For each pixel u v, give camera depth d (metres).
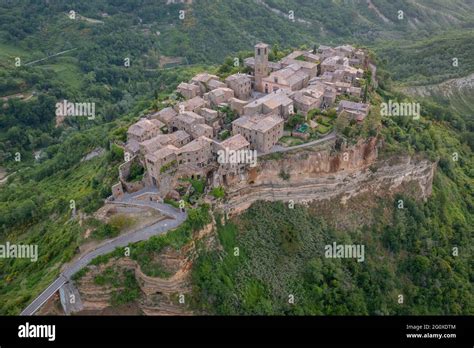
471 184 156.88
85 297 92.31
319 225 115.69
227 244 103.81
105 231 98.56
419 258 119.75
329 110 129.00
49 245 111.75
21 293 95.69
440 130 184.50
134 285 93.69
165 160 104.25
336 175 117.31
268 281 102.88
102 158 147.50
